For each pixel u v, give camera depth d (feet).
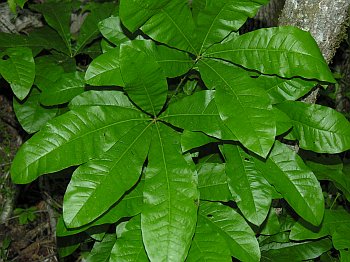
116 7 8.16
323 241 7.98
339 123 6.50
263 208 6.17
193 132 6.03
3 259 12.39
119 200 6.25
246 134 5.59
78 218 5.69
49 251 12.74
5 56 8.14
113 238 7.39
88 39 8.71
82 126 6.07
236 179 6.27
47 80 7.54
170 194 5.78
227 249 5.99
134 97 6.18
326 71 6.05
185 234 5.63
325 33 6.97
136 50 5.74
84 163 5.97
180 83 6.97
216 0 6.21
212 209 6.56
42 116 7.50
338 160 8.66
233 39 6.38
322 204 6.23
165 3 5.99
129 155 6.03
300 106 6.56
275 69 6.17
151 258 5.55
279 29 6.18
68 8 9.05
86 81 6.08
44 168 5.87
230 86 6.00
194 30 6.38
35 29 9.20
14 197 12.42
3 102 12.30
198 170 6.70
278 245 7.98
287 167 6.34
